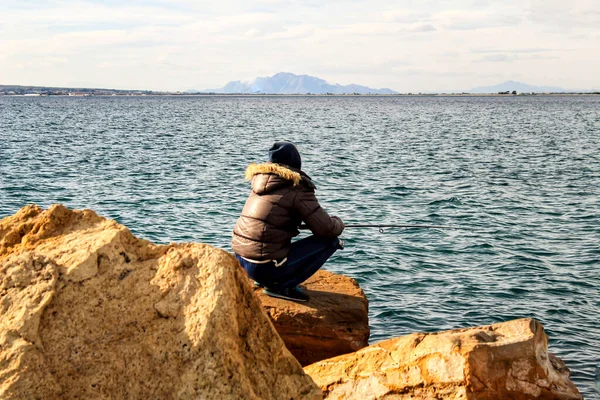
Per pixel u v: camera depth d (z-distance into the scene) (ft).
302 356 20.11
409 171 95.45
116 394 11.15
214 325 11.53
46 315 11.55
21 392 10.68
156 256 12.94
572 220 59.52
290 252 20.39
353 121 276.00
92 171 93.40
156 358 11.39
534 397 15.02
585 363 29.25
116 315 11.84
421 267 44.52
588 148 138.72
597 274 42.80
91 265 12.21
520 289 39.93
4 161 104.68
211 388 11.10
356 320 20.33
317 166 101.14
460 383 14.92
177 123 250.57
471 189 77.61
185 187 78.79
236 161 109.91
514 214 62.39
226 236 53.57
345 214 62.28
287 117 319.68
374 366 16.62
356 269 44.06
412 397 15.43
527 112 401.70
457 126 233.76
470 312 36.24
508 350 15.28
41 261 12.13
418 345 16.25
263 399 11.91
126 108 468.75
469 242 51.16
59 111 384.27
